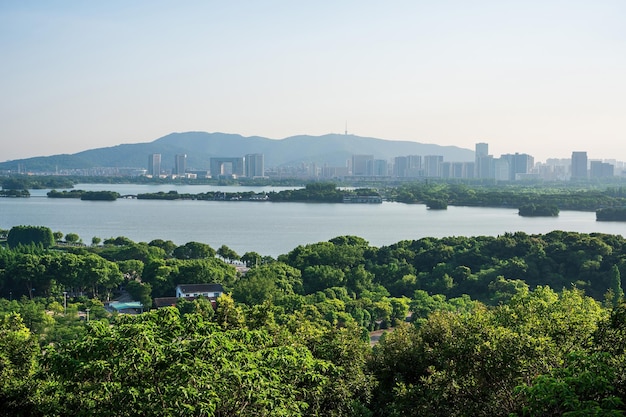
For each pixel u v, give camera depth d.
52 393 25.66
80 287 112.88
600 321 25.92
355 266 118.75
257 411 21.91
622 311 24.53
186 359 21.97
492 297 95.06
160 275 111.19
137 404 21.25
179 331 25.25
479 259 111.94
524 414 20.59
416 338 36.31
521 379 25.45
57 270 110.38
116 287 121.12
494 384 26.61
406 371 34.94
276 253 179.00
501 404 25.67
